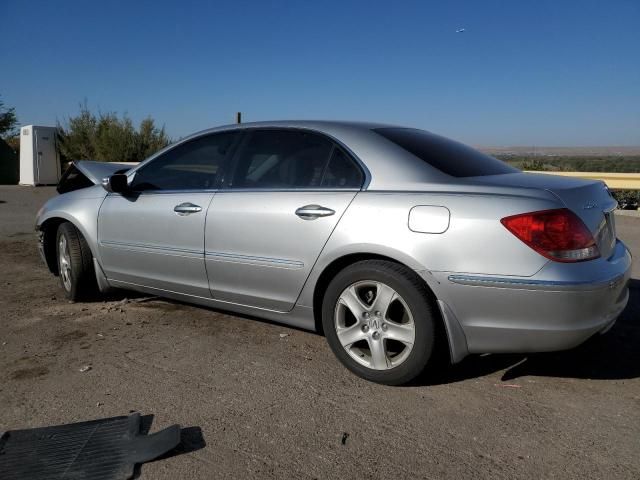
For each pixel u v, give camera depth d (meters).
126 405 3.24
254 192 4.01
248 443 2.85
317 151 3.87
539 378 3.61
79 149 22.81
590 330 3.11
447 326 3.26
